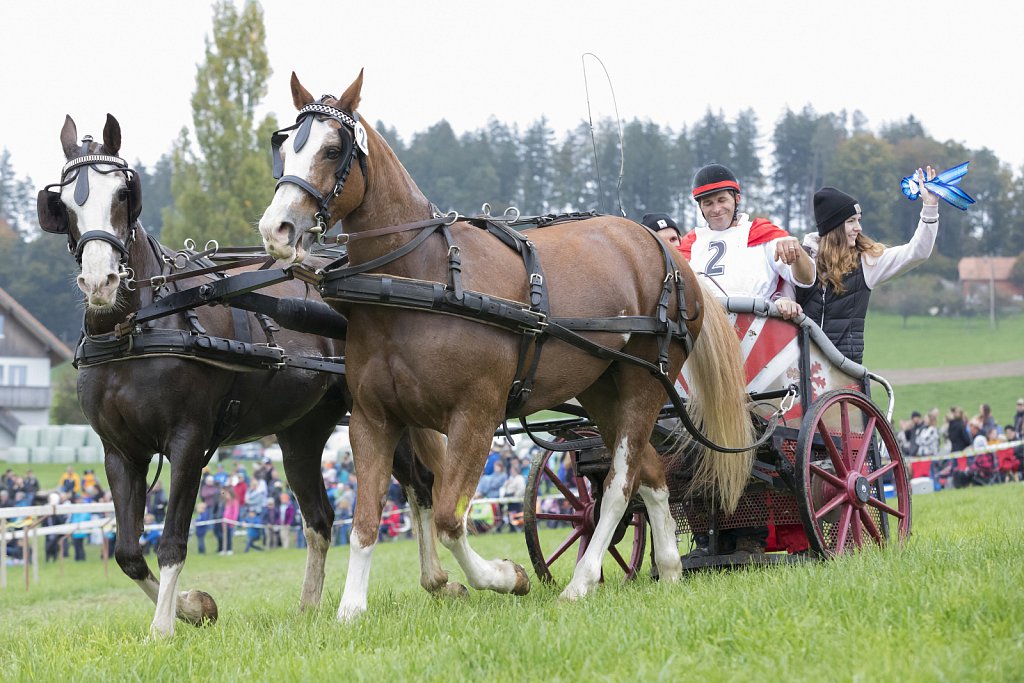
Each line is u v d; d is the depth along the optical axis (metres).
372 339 6.70
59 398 73.88
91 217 6.92
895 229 130.00
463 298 6.57
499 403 6.85
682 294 8.05
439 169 146.75
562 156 138.50
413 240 6.75
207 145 49.22
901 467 9.09
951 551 7.04
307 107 6.52
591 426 9.10
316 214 6.35
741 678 4.36
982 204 140.50
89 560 26.11
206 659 5.81
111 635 7.45
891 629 4.85
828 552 8.06
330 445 37.38
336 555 22.83
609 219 8.16
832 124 163.62
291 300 7.52
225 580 17.45
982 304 117.81
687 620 5.45
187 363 7.31
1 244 123.88
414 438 8.41
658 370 7.84
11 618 12.45
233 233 47.88
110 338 7.18
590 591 7.52
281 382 8.12
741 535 9.24
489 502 23.59
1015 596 5.12
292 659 5.41
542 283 7.12
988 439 27.22
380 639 6.00
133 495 7.52
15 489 28.47
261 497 27.25
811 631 4.97
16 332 70.25
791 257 8.71
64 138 7.29
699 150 161.62
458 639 5.64
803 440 8.06
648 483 8.34
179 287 7.68
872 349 100.88
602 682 4.48
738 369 8.32
